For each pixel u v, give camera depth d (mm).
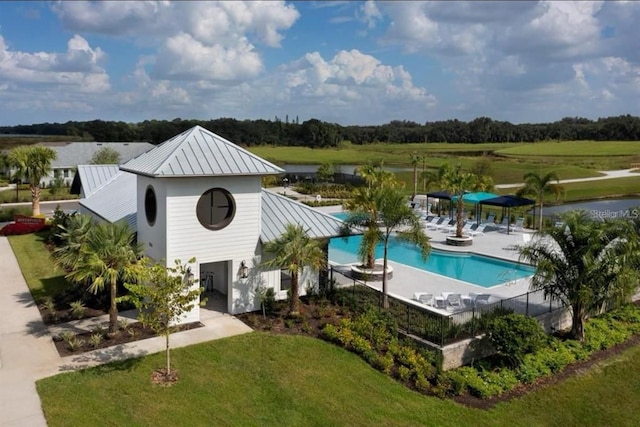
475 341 18094
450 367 17500
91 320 19688
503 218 46062
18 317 20125
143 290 14766
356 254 33719
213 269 23391
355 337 18109
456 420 14812
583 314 20141
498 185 76500
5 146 103562
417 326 19297
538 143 163500
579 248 19422
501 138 181250
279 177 78688
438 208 49344
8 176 73500
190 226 19312
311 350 17609
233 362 16547
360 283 23234
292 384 15570
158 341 17781
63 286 24141
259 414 14047
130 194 28078
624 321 22578
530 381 17297
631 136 164000
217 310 20906
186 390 14836
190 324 19328
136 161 21797
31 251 31609
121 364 16062
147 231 20922
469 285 26297
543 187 40781
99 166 37094
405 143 186750
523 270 30094
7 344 17500
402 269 29453
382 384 16031
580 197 66312
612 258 19109
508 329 17594
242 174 19594
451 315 18375
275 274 21375
